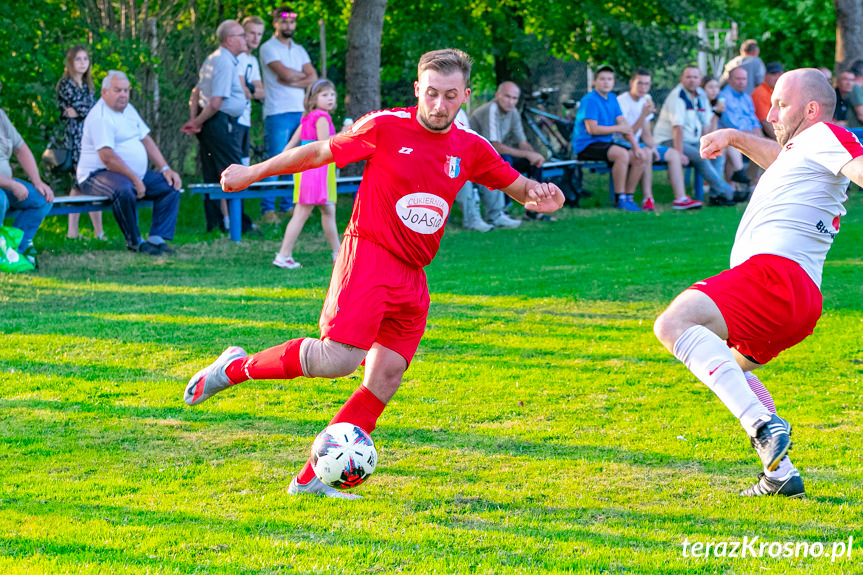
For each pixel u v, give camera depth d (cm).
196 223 2041
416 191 588
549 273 1484
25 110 2070
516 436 754
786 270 601
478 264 1579
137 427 759
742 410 576
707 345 590
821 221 611
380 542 542
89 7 2327
